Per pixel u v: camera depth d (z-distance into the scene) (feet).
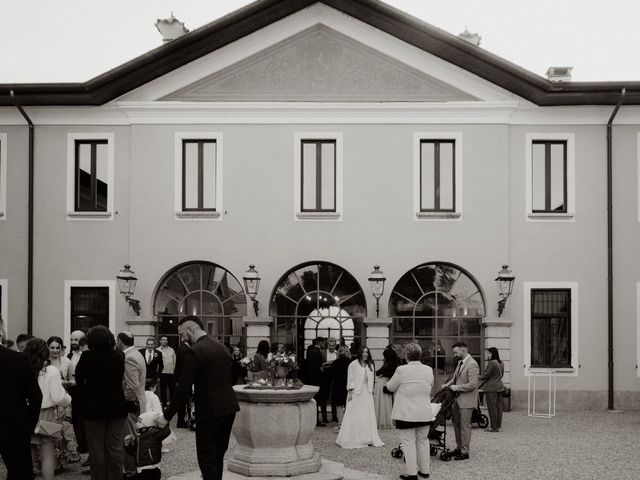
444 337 61.98
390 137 62.75
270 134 62.90
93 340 26.13
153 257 62.23
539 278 62.03
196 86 63.16
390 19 61.31
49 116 63.36
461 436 37.37
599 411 60.03
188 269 62.75
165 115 63.00
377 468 35.40
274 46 63.00
